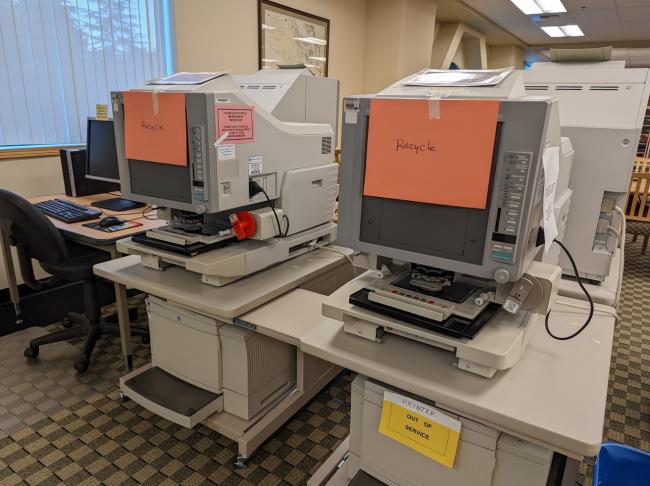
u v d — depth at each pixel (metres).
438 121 0.94
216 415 1.65
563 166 1.26
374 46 5.11
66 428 1.82
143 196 1.52
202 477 1.60
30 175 2.65
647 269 4.03
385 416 1.11
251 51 3.76
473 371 0.99
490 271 0.95
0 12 2.36
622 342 2.69
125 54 2.92
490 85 0.94
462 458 1.02
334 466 1.48
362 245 1.13
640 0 5.17
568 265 1.63
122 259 1.78
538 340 1.17
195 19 3.25
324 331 1.21
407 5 4.91
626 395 2.17
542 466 0.93
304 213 1.72
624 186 1.49
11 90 2.48
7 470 1.61
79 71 2.72
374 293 1.09
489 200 0.92
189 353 1.65
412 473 1.12
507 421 0.88
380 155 1.03
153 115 1.39
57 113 2.68
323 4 4.43
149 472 1.61
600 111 1.58
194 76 1.44
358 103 1.04
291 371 1.81
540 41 8.09
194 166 1.35
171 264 1.69
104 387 2.07
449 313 1.01
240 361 1.54
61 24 2.60
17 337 2.46
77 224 2.17
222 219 1.64
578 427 0.85
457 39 6.58
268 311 1.45
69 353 2.34
